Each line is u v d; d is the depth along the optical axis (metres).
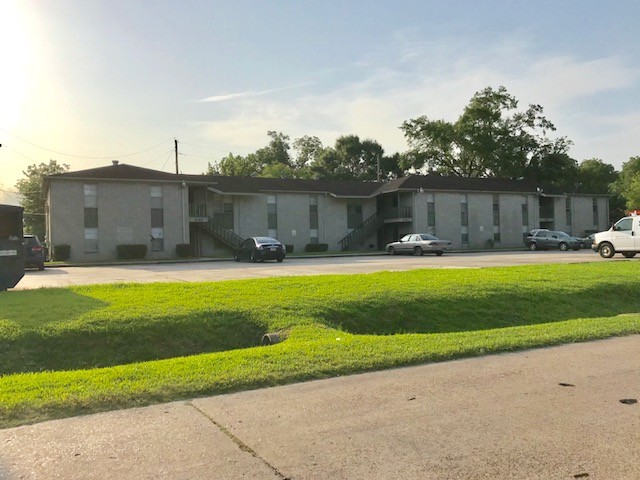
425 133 61.12
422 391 5.26
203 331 9.20
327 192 45.97
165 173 39.28
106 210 36.12
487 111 58.31
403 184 46.22
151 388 5.22
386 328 10.70
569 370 6.08
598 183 80.56
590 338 7.98
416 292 12.43
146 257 37.06
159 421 4.45
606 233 26.70
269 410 4.71
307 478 3.45
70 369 7.77
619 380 5.64
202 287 12.99
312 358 6.45
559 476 3.46
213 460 3.71
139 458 3.75
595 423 4.36
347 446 3.94
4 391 5.19
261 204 43.69
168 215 37.97
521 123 60.19
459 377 5.78
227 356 6.66
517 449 3.87
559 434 4.14
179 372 5.83
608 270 18.12
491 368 6.18
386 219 48.62
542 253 35.84
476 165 62.16
